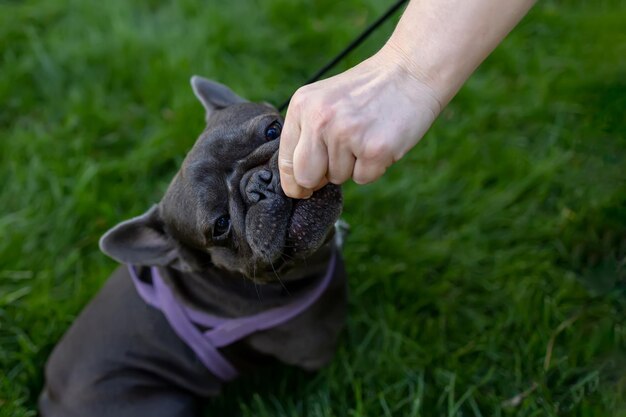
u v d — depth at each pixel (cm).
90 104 115
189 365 84
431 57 62
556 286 93
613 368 83
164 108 116
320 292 83
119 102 117
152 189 108
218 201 75
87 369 83
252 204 73
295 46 121
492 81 113
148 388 84
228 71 117
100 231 104
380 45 116
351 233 100
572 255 94
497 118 110
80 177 108
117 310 84
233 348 85
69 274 101
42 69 120
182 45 119
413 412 84
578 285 91
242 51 120
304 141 61
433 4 62
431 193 104
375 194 104
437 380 88
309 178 62
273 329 83
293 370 94
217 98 84
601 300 89
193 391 87
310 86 62
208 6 125
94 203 105
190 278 82
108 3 127
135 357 84
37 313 96
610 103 85
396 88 62
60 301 98
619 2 117
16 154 110
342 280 87
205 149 77
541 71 112
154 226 81
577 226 95
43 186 108
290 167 63
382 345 93
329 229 73
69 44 122
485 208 101
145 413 84
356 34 118
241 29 122
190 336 83
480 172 104
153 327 83
